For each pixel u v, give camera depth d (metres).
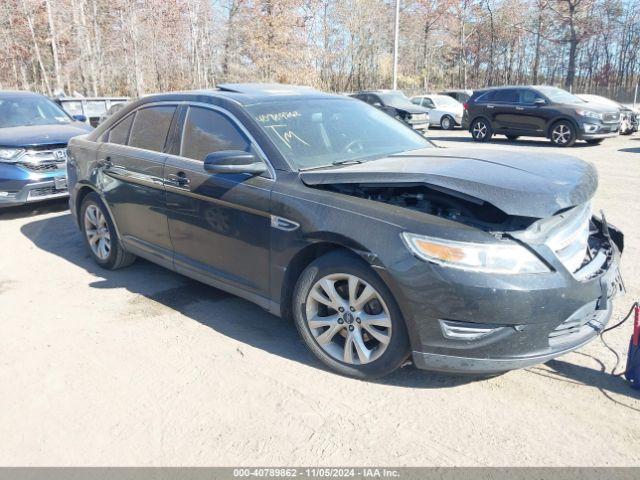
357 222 3.01
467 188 2.79
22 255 5.75
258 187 3.49
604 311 3.14
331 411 2.91
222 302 4.39
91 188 5.10
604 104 15.49
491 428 2.73
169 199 4.16
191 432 2.77
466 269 2.70
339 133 4.01
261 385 3.17
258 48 36.88
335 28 43.09
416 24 49.78
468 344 2.77
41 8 36.25
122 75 38.31
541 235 2.80
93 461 2.59
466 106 16.98
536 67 51.81
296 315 3.37
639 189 8.24
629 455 2.51
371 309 3.08
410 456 2.56
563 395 2.99
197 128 4.09
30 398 3.11
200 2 36.22
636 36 51.59
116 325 4.00
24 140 7.11
